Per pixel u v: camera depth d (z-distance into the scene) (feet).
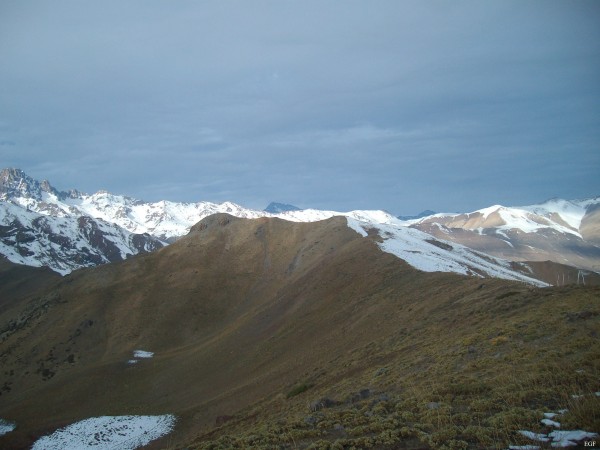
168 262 572.10
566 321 89.10
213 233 627.87
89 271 570.46
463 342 100.58
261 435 62.90
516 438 43.98
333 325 244.63
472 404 56.54
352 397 81.66
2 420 287.48
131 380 329.72
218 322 446.19
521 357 74.33
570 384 56.39
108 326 455.63
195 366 310.24
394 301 218.79
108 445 208.95
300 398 124.67
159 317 456.04
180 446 122.31
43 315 485.15
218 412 196.95
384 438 49.83
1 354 430.61
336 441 50.52
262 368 240.94
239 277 515.50
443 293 191.21
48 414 290.97
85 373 353.92
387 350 140.87
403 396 69.26
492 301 140.05
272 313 341.62
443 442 46.62
